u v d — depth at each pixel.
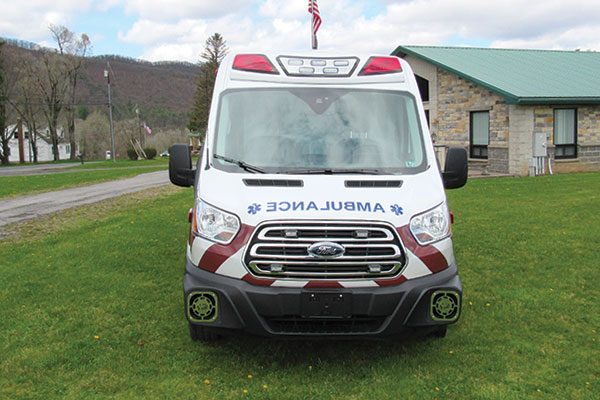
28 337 5.42
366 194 4.62
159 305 6.36
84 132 82.69
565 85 21.53
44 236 10.55
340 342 5.26
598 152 21.89
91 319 5.92
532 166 20.53
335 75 5.63
